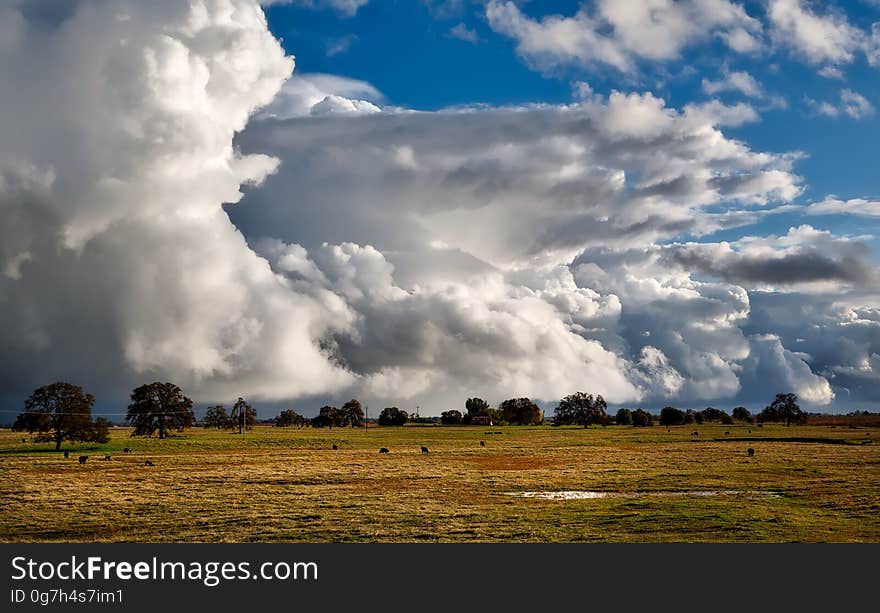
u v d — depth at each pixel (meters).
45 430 121.88
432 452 101.62
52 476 65.19
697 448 104.19
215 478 61.78
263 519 37.81
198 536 33.47
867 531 31.95
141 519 38.25
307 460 86.12
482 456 91.88
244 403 180.38
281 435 163.38
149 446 122.44
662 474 61.06
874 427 197.50
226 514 39.59
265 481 59.12
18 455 101.69
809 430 176.12
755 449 98.81
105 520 38.06
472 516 37.94
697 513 37.00
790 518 35.22
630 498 45.41
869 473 58.94
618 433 170.75
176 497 47.56
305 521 37.03
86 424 124.12
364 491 50.81
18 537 33.88
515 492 49.75
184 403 176.62
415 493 49.31
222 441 132.62
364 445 124.00
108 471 71.00
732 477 57.38
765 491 47.81
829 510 38.19
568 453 96.31
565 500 44.81
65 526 36.47
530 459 84.88
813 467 65.75
